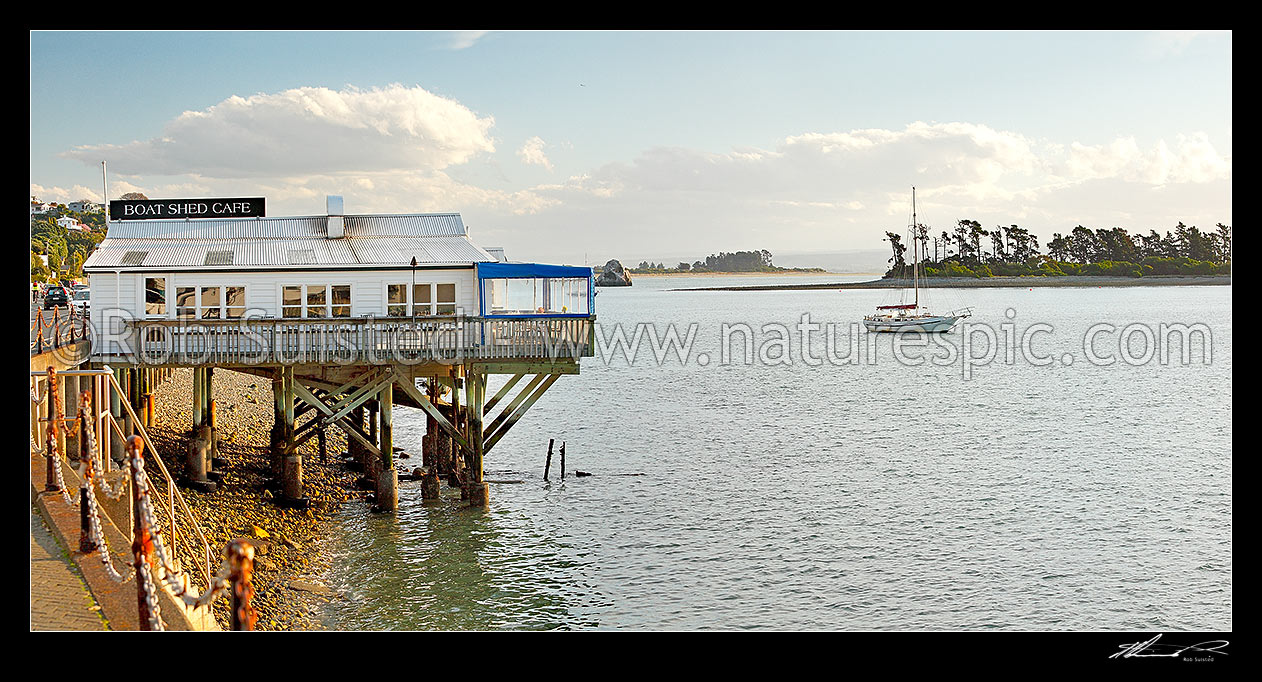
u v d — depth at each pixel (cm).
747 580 2577
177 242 3162
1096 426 5181
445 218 3409
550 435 4891
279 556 2517
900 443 4631
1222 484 3656
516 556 2709
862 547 2867
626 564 2683
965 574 2644
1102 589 2533
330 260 3020
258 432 4056
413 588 2423
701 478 3772
